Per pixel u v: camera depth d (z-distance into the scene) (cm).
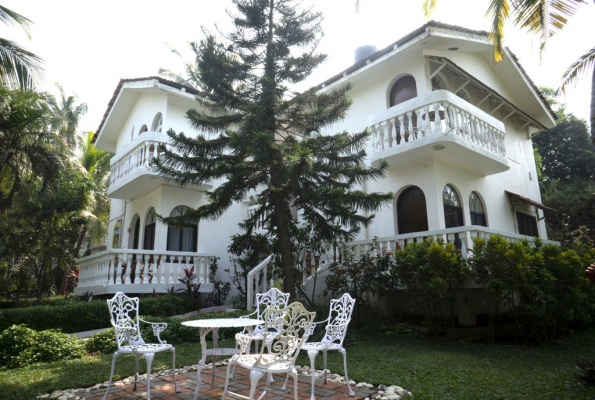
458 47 1169
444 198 1045
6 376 551
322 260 1021
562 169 2481
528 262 674
